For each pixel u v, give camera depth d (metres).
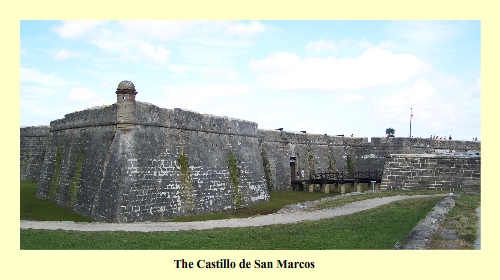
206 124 35.03
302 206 31.48
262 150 48.31
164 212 28.38
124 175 26.17
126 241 17.86
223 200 35.31
